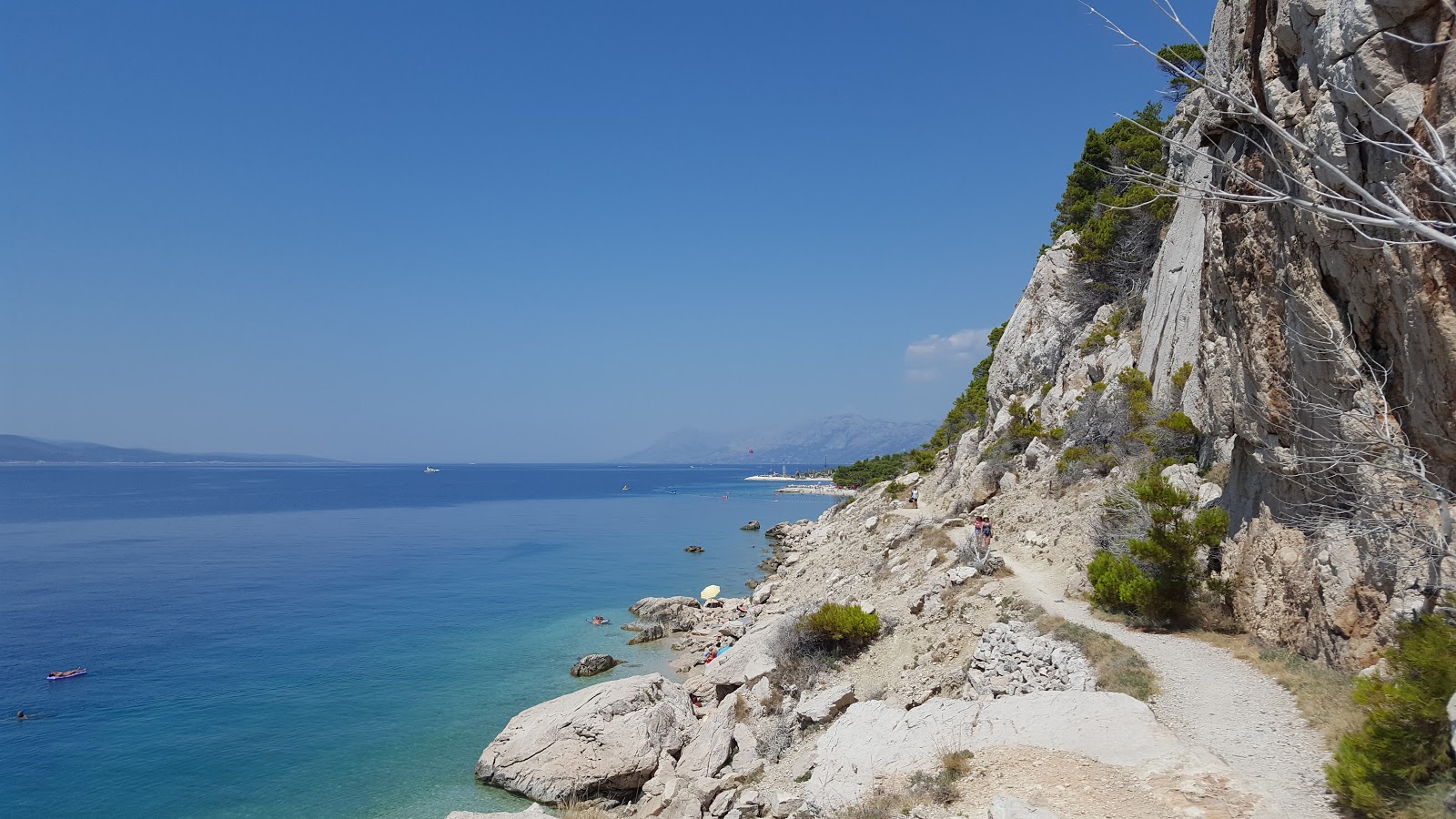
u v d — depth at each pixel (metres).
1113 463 34.00
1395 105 10.25
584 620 49.94
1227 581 19.94
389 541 99.75
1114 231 47.19
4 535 105.94
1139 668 17.38
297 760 27.72
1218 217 17.44
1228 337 18.23
